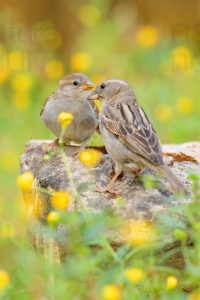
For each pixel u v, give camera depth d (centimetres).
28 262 1094
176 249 919
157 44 2141
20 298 1035
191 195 996
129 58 2092
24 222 1290
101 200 1007
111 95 1152
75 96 1263
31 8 2525
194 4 2469
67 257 997
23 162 1211
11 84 2108
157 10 2484
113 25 2156
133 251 883
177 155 1141
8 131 1862
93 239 905
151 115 1694
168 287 888
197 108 1784
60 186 1070
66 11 2525
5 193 1641
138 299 920
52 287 974
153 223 962
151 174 1058
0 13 2298
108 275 862
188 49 2116
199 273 851
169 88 1842
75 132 1278
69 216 897
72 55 2272
